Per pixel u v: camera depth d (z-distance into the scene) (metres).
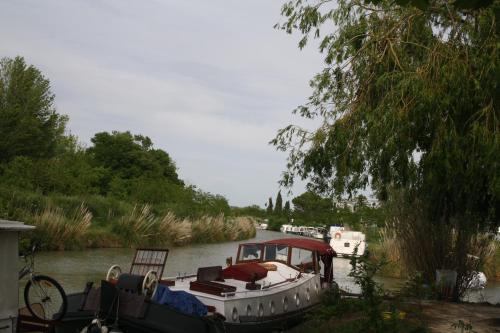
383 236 24.78
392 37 11.77
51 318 8.77
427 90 10.35
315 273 13.56
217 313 9.24
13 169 35.50
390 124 10.43
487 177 10.53
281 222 91.25
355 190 11.62
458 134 10.48
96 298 8.95
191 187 53.81
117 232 32.81
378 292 11.48
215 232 45.69
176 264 25.28
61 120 49.03
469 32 10.79
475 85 10.29
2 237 7.74
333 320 11.53
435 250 17.64
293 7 12.59
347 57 12.13
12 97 45.59
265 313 10.70
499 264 27.36
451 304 13.77
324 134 11.75
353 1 12.42
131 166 62.44
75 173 46.69
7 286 7.79
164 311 8.67
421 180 11.57
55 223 27.48
